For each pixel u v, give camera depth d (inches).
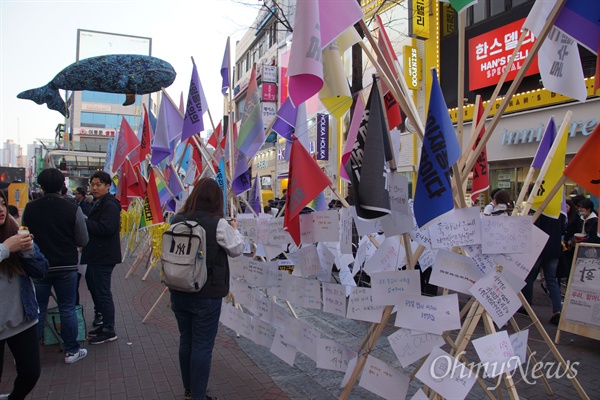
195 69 208.2
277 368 171.2
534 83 455.8
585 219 271.4
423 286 259.6
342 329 218.5
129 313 253.8
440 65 554.9
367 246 157.8
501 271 107.7
